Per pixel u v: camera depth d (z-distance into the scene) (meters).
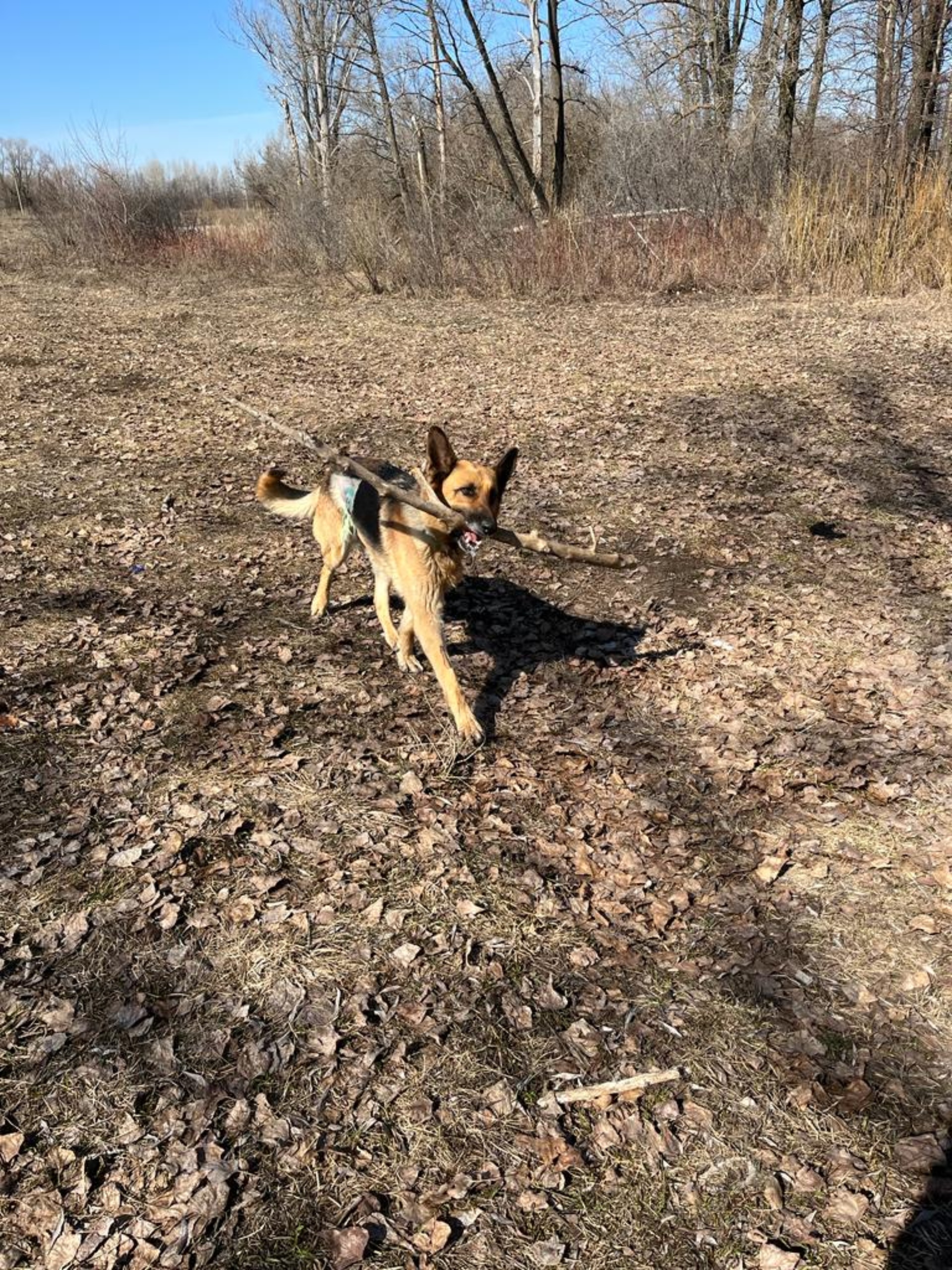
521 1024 1.72
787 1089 1.61
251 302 10.71
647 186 11.91
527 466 4.73
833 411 5.46
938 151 11.10
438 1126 1.55
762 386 6.04
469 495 2.47
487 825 2.20
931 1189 1.46
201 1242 1.39
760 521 3.99
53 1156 1.50
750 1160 1.51
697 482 4.46
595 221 11.14
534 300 9.98
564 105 15.87
